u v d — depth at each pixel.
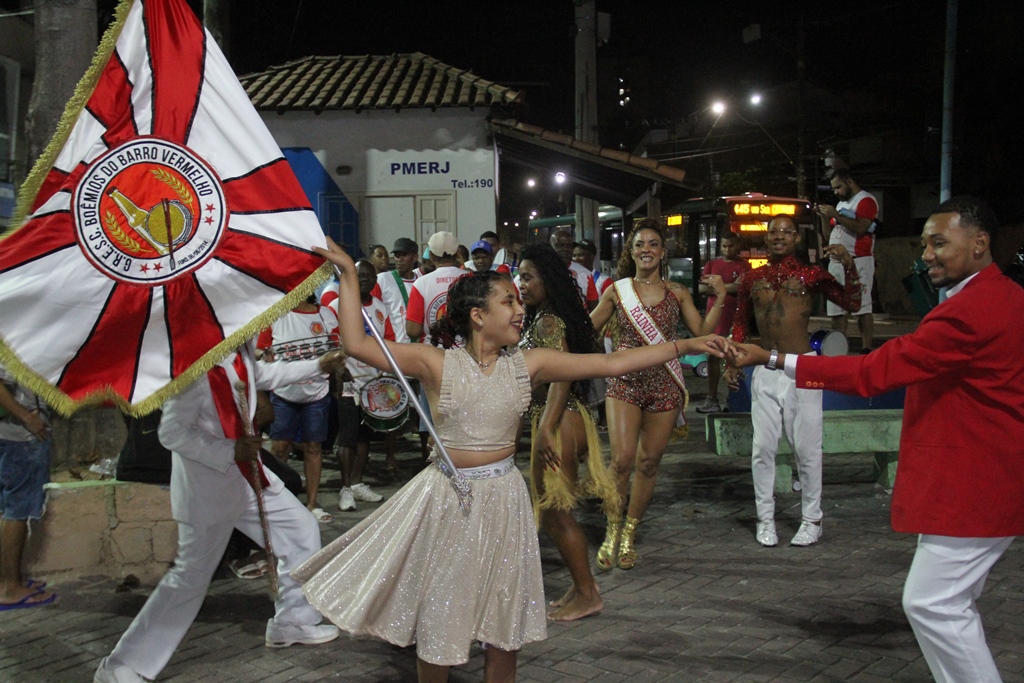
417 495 3.25
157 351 3.57
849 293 5.96
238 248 3.62
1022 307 3.16
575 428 4.89
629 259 6.23
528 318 4.92
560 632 4.59
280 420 6.59
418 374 3.35
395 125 13.73
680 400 5.58
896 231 29.97
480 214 13.74
